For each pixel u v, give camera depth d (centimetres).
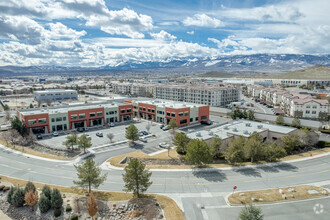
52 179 5159
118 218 3691
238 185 4669
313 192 4291
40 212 3900
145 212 3794
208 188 4562
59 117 9569
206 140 6638
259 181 4831
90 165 4181
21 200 4084
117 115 11350
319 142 7306
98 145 7794
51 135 9019
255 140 6034
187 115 10625
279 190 4334
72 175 5394
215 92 15400
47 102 16988
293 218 3566
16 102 17700
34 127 8988
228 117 12494
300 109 11644
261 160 6100
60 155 6894
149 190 4519
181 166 5697
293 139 6762
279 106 15925
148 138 8600
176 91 17738
